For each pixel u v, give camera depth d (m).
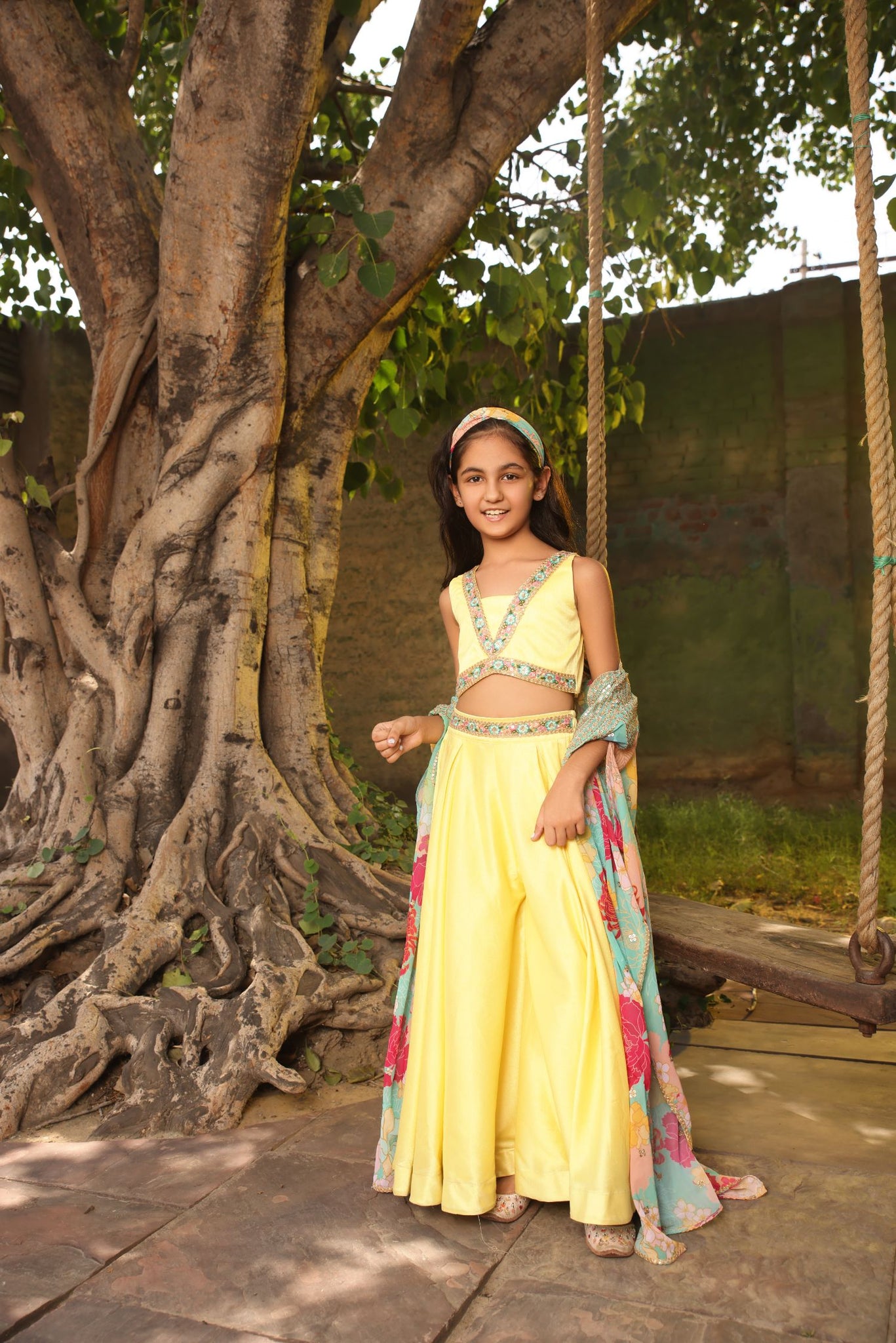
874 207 2.00
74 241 4.03
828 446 8.12
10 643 3.73
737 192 6.68
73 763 3.53
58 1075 2.59
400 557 7.85
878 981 1.85
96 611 3.92
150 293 3.97
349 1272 1.79
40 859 3.30
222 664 3.68
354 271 3.77
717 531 8.48
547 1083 2.03
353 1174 2.20
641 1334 1.60
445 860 2.13
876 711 1.95
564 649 2.14
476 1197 1.92
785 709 8.25
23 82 3.82
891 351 8.00
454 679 7.54
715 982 3.35
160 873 3.24
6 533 3.76
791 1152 2.29
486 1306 1.70
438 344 4.87
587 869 2.02
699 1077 2.85
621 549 8.70
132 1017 2.76
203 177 3.46
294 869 3.37
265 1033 2.66
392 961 3.17
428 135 3.64
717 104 6.00
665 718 8.52
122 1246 1.89
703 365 8.55
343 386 4.14
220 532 3.78
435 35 3.38
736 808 7.18
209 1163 2.26
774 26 5.62
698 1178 1.98
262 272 3.61
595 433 2.62
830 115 5.30
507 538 2.23
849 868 5.71
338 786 3.94
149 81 5.73
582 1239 1.91
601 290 2.62
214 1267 1.82
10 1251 1.88
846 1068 2.90
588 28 2.61
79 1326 1.64
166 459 3.77
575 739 2.06
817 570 8.11
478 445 2.17
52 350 7.97
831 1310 1.65
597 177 2.62
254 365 3.74
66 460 8.05
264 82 3.30
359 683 7.91
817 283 8.17
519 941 2.09
